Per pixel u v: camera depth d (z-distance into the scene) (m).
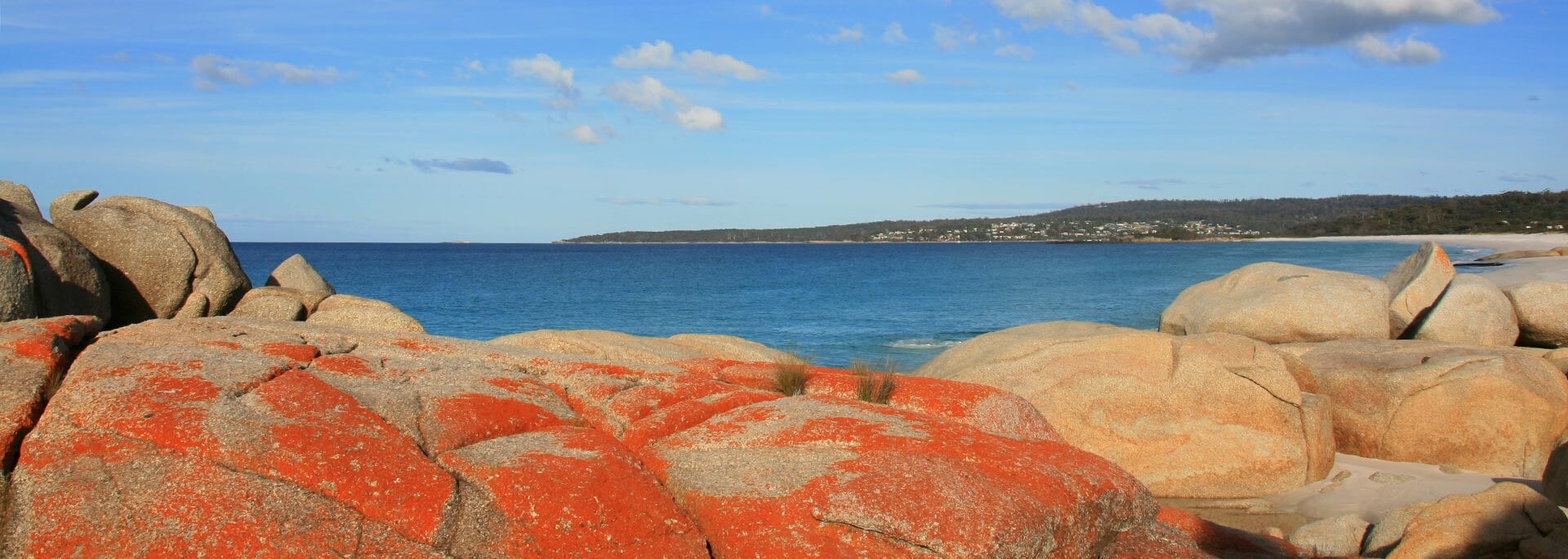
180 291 17.53
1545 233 134.75
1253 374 15.02
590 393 8.57
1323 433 15.16
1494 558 10.26
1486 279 22.81
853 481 6.64
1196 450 14.70
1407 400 15.92
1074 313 47.53
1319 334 21.30
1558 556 9.71
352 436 6.46
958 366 17.08
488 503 6.18
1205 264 106.19
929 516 6.27
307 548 5.60
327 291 21.44
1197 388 15.03
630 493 6.50
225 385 7.03
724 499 6.62
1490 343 21.78
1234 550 10.38
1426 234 171.75
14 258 12.20
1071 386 15.34
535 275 88.88
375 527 5.84
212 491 5.82
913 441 7.49
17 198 16.69
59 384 7.14
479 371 8.45
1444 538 10.46
